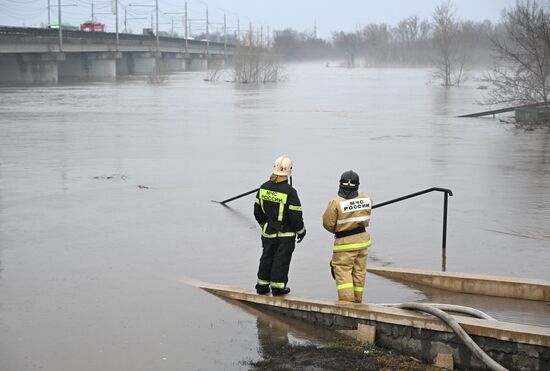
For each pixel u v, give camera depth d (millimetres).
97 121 32594
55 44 84562
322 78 99688
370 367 6426
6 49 73125
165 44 127562
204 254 10156
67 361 6477
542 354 6148
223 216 12750
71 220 12320
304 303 7527
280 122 32719
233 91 62469
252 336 7133
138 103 46031
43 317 7535
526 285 8070
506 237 11141
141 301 8086
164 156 20938
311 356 6652
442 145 24328
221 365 6434
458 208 13477
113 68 106750
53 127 29609
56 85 75188
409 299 8109
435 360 6555
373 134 27812
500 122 33031
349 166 19188
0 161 19672
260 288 8008
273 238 7879
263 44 91875
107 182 16344
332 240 10938
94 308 7832
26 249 10312
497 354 6348
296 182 16500
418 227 11812
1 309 7750
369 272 9180
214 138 25875
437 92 61812
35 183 16188
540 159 20812
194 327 7340
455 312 7246
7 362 6438
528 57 34625
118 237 11125
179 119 33969
